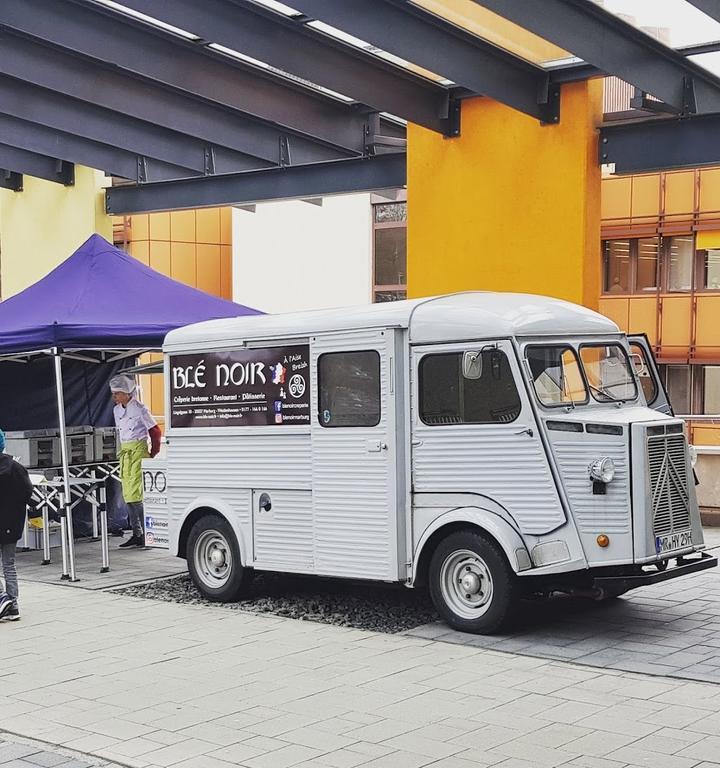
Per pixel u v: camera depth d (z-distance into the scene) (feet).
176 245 102.32
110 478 44.93
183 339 33.47
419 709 21.56
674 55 40.16
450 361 27.99
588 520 26.03
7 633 29.14
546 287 43.19
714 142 41.09
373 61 42.34
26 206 68.64
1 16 38.14
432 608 30.73
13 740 20.43
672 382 101.45
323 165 53.67
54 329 36.55
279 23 39.19
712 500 46.34
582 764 18.28
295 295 95.04
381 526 28.86
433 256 46.06
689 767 18.03
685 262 100.37
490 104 44.45
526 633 27.58
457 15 37.78
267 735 20.22
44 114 50.85
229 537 32.45
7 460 30.19
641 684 22.91
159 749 19.61
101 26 40.91
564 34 36.27
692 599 31.32
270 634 28.32
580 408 27.73
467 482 27.63
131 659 26.08
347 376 29.63
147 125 54.39
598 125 43.04
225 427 32.42
